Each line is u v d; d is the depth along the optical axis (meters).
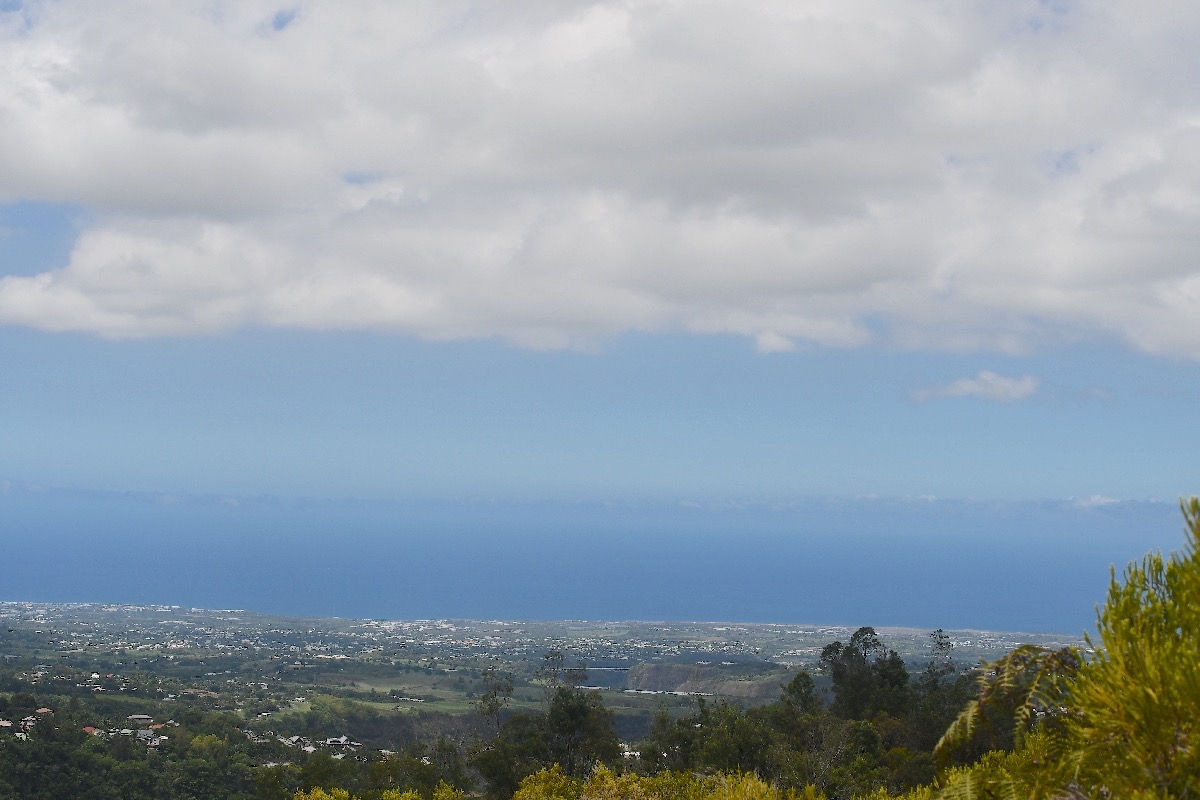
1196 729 3.67
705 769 36.41
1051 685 4.59
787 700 54.66
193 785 73.56
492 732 61.69
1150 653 3.81
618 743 49.06
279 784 49.69
